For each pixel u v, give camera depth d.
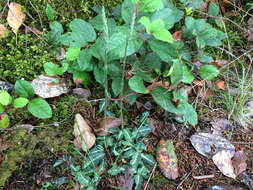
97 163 0.28
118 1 0.37
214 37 0.34
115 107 0.33
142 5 0.27
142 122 0.31
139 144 0.30
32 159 0.27
